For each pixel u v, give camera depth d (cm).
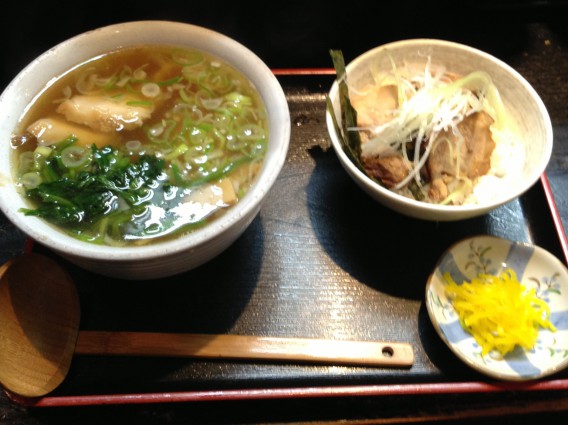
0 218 39
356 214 41
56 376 32
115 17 51
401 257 39
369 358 34
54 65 36
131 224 32
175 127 37
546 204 42
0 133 33
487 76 44
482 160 41
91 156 35
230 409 33
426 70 44
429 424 36
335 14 53
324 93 47
